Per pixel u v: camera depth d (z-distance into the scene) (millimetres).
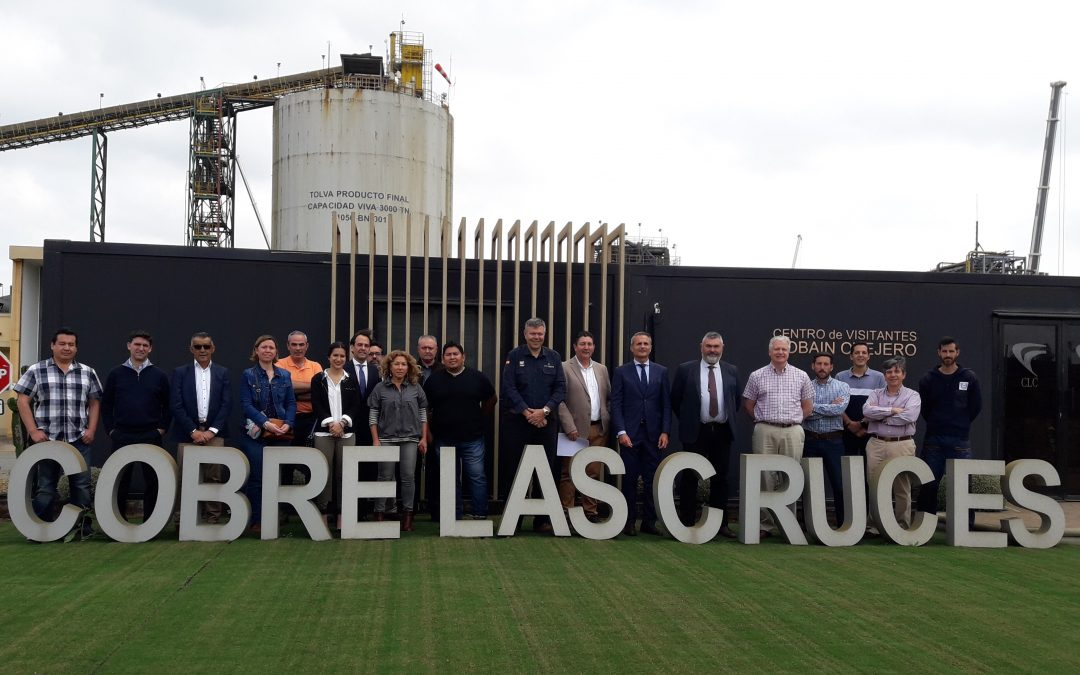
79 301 10086
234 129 32031
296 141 23672
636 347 9047
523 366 8953
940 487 9844
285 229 23797
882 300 11227
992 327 11336
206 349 8719
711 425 8984
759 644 5496
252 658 5078
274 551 7777
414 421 8812
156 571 7000
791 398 9008
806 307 11125
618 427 8938
